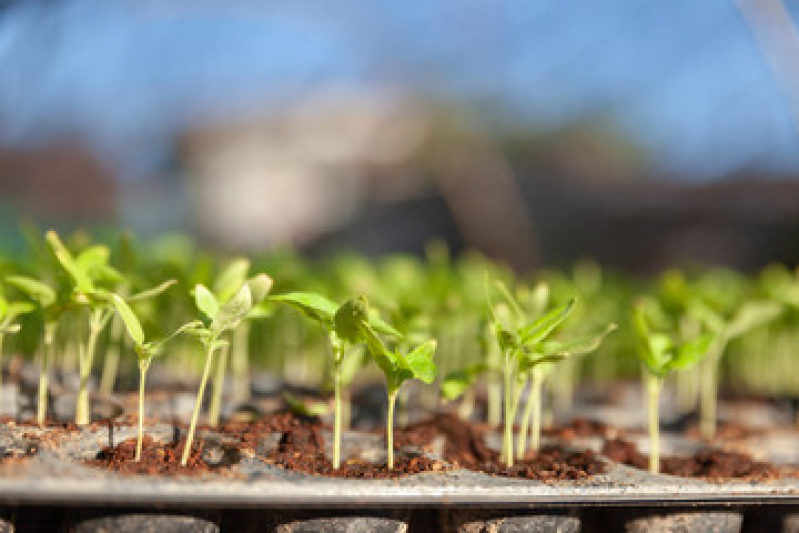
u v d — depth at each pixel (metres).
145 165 1.68
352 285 0.40
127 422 0.30
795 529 0.30
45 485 0.24
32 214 1.36
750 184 1.31
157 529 0.26
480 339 0.35
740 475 0.32
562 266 1.38
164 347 0.38
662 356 0.31
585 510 0.30
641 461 0.33
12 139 1.28
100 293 0.29
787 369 0.51
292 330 0.46
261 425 0.31
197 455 0.28
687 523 0.29
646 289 0.60
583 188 1.53
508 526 0.28
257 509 0.28
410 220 1.58
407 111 1.48
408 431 0.33
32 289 0.30
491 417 0.37
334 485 0.26
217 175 1.68
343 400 0.35
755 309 0.38
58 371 0.38
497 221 1.43
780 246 1.27
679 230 1.40
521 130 1.54
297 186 1.67
